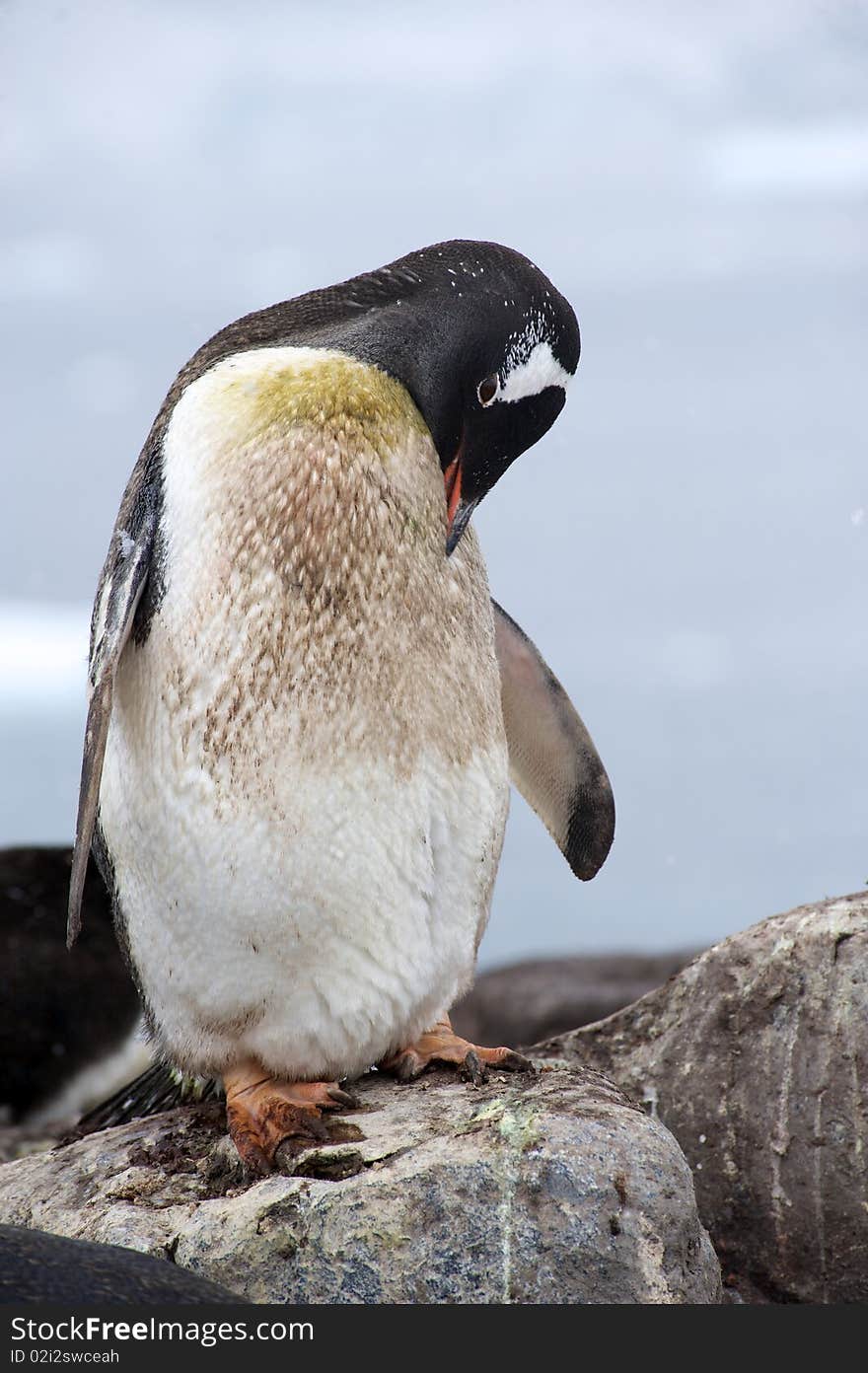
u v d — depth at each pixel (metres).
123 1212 8.92
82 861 8.59
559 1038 11.33
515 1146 8.42
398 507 8.95
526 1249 8.17
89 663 9.52
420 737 8.91
